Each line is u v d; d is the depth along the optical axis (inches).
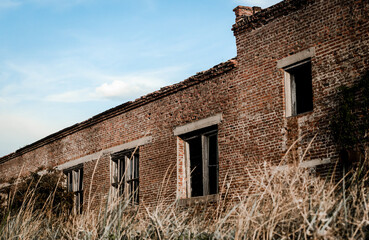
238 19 524.1
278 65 453.4
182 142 567.5
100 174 698.8
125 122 664.4
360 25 388.2
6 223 313.6
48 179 671.8
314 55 420.2
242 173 468.1
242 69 490.6
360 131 371.6
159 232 255.6
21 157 952.3
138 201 607.5
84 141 753.6
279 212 221.9
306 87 441.1
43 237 322.3
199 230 265.4
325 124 400.8
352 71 387.9
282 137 437.4
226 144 494.0
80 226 284.5
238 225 217.0
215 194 485.7
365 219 213.0
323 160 396.2
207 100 528.7
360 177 334.6
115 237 256.2
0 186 1007.6
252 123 469.4
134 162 642.2
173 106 579.5
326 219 204.5
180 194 548.7
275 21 463.2
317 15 423.5
